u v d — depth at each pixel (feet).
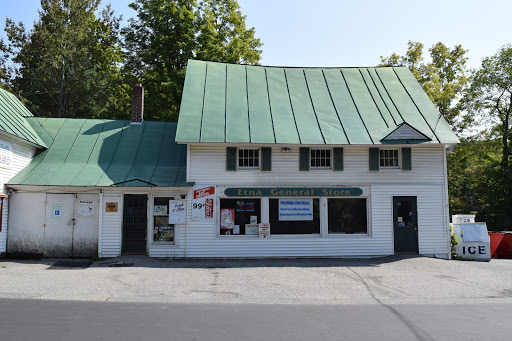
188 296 31.73
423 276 41.22
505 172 107.45
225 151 51.88
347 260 50.39
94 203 49.49
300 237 52.21
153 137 58.44
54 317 24.35
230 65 65.51
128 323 23.47
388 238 53.01
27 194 48.65
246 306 28.91
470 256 54.29
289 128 53.62
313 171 52.80
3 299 28.91
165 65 99.40
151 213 50.19
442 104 104.63
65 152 53.67
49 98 115.65
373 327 23.88
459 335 22.47
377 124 55.31
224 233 51.52
